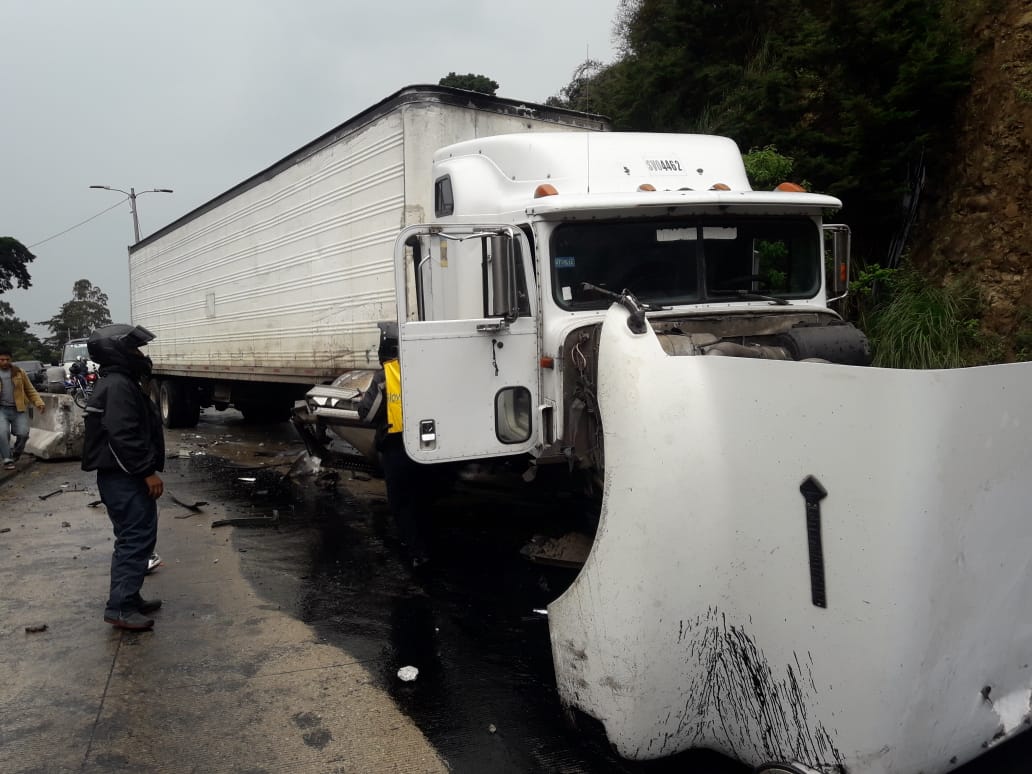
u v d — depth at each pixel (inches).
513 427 176.4
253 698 151.3
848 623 90.6
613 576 110.6
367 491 340.5
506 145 203.0
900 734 90.5
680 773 119.5
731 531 104.4
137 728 139.9
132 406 178.1
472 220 203.6
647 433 107.7
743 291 187.8
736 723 110.7
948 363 313.7
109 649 173.9
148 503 186.9
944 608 90.1
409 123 254.7
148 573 227.5
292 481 362.0
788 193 188.1
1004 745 113.7
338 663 167.2
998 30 346.6
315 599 206.2
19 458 413.4
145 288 653.3
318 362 336.8
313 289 337.4
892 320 337.7
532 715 145.3
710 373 105.8
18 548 252.7
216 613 196.2
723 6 452.4
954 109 362.3
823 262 201.5
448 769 127.3
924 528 86.4
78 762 129.1
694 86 449.1
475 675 161.9
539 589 212.4
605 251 179.5
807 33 386.9
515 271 175.6
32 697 151.7
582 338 168.1
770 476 98.6
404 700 150.9
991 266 333.4
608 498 113.0
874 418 87.2
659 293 182.9
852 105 358.3
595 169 189.0
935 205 367.2
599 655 114.0
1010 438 93.9
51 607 200.1
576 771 126.7
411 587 215.0
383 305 277.7
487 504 284.0
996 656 101.3
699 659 111.3
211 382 552.1
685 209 181.9
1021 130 330.3
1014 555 98.0
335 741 135.9
